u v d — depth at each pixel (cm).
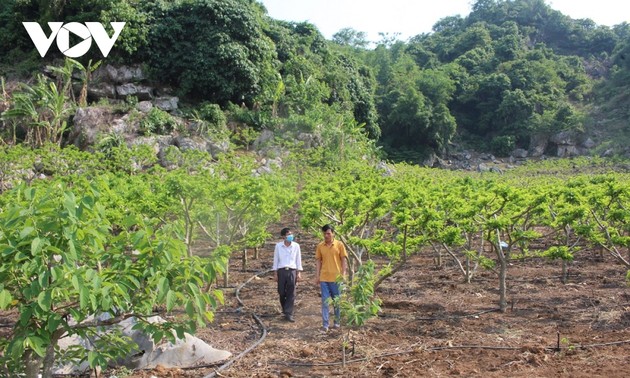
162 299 446
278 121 3428
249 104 3697
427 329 870
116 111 3116
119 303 450
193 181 1066
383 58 8150
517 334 838
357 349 769
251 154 3158
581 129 6969
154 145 2766
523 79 7919
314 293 1164
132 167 2216
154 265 461
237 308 1038
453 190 1224
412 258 1570
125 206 1016
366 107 5081
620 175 2916
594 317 924
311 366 710
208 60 3541
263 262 1538
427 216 959
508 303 1044
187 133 3080
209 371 694
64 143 3077
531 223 1265
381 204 1011
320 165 2852
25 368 488
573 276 1294
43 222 423
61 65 3519
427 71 7406
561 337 815
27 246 425
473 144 7531
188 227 1166
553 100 7781
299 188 2394
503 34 10169
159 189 1135
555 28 10856
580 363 691
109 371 682
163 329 486
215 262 486
